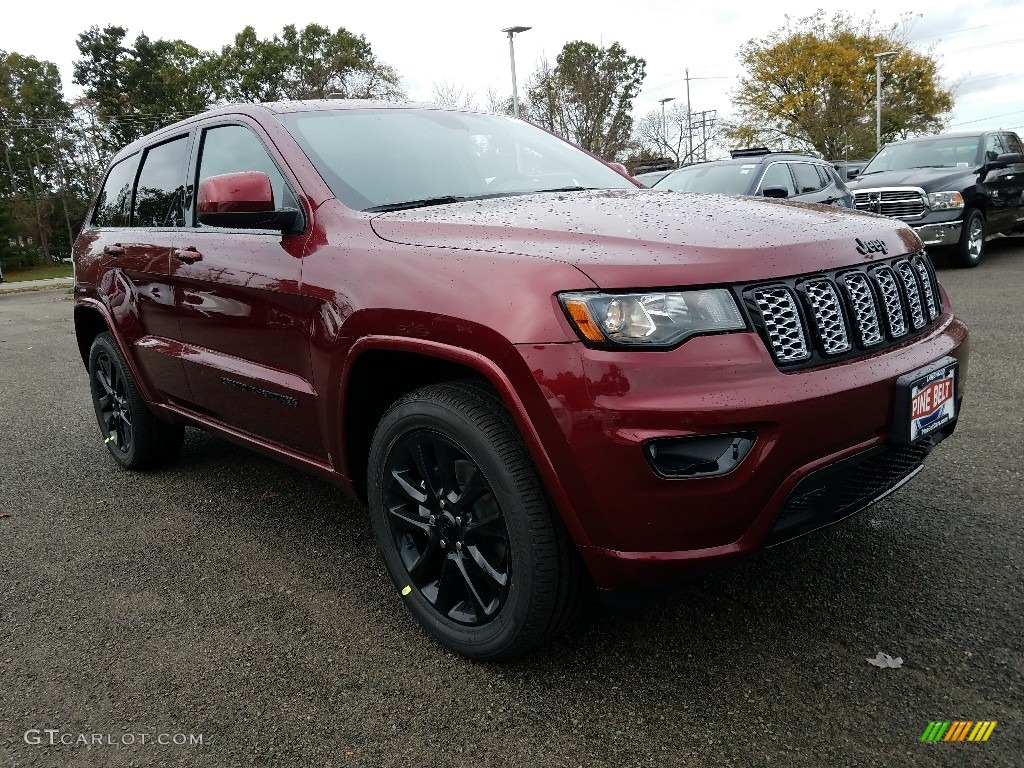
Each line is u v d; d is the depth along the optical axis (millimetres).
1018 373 4961
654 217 2275
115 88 56594
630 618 2480
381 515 2473
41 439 5055
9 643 2553
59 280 31828
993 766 1773
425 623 2400
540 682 2188
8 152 55406
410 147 3025
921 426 2195
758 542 1943
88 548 3283
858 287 2162
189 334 3309
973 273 9938
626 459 1828
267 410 2910
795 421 1875
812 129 42281
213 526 3443
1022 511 3039
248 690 2232
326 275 2475
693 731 1950
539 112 34469
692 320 1870
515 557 2070
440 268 2160
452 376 2402
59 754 2004
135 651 2469
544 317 1905
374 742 1989
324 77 49750
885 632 2314
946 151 11273
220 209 2584
